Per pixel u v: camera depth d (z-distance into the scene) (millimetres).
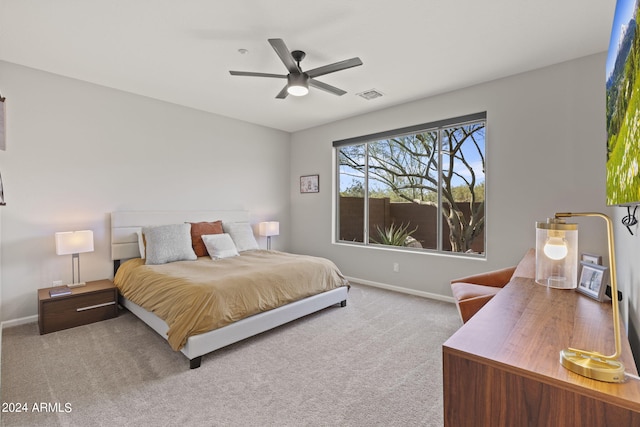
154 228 3557
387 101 3984
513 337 1043
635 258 1431
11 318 2961
